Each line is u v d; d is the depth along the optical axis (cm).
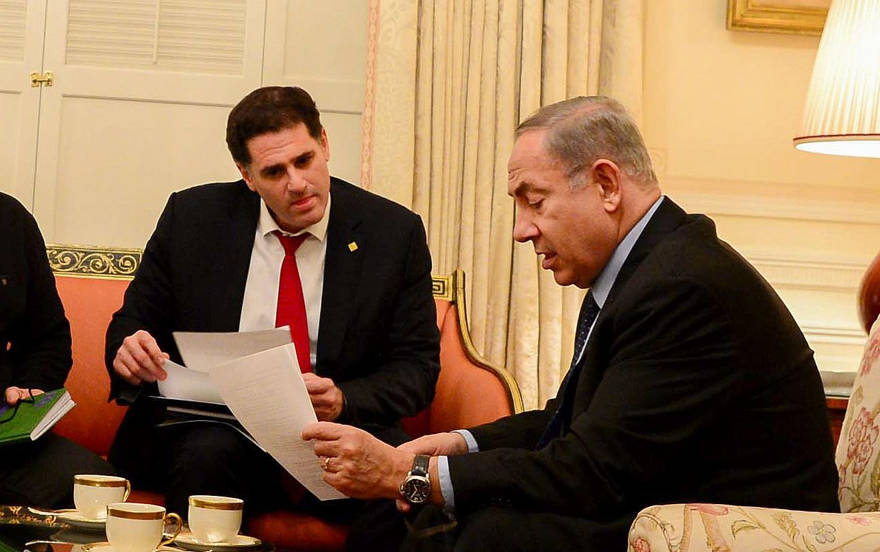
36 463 240
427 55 373
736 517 143
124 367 251
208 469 236
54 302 290
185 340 242
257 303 278
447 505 173
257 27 389
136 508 170
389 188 367
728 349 169
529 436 216
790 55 401
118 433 265
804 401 175
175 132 387
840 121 321
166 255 284
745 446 171
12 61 382
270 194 267
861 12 322
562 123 188
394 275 279
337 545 247
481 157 375
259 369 196
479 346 370
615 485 168
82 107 384
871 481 183
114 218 384
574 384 190
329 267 278
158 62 386
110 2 384
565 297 378
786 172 399
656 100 396
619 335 175
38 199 382
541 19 380
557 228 189
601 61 386
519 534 166
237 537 190
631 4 381
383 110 369
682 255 175
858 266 398
